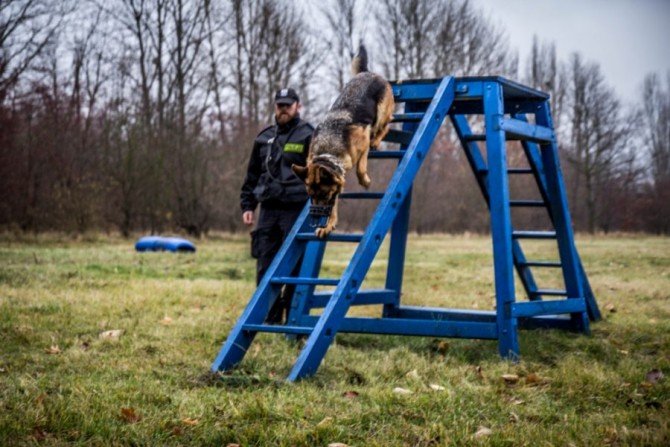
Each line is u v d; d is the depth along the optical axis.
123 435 3.22
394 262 6.65
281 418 3.47
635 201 39.03
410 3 35.56
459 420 3.53
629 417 3.62
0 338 5.35
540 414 3.68
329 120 5.32
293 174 6.15
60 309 6.69
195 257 14.40
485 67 38.12
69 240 19.77
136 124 23.06
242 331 4.66
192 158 23.94
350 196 5.33
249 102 29.53
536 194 31.73
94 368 4.51
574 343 5.74
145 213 23.16
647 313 7.47
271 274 4.94
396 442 3.18
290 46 30.45
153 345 5.25
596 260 15.24
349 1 33.28
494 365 4.86
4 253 14.10
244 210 6.57
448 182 33.69
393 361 4.88
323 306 6.34
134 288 8.38
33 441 3.09
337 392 4.00
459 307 8.03
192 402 3.70
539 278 11.95
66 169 20.92
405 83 6.02
